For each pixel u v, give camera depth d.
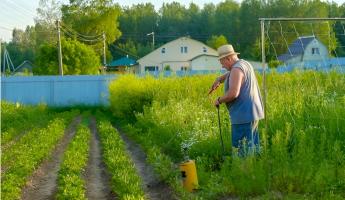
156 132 16.19
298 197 7.97
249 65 9.75
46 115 30.11
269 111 11.91
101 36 71.38
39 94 39.22
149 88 24.67
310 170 8.37
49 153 15.20
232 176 8.67
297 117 11.34
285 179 8.45
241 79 9.48
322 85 15.52
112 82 30.23
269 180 8.42
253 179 8.42
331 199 7.66
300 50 19.48
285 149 8.76
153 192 10.09
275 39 22.88
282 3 69.31
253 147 9.05
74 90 39.47
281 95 14.52
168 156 12.77
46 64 51.88
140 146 16.19
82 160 12.72
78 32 71.88
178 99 20.84
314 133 10.12
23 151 14.20
